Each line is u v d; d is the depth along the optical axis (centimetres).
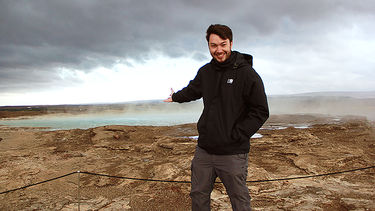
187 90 226
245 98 185
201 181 200
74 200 392
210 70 201
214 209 341
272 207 340
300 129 1172
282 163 600
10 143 962
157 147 816
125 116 2434
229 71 188
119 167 604
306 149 696
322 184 432
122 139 1012
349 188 405
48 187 468
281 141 828
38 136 1065
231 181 189
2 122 1980
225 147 185
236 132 182
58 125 1705
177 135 1103
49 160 684
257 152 718
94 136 1043
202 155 199
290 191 400
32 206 367
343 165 555
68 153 771
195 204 204
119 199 391
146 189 440
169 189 429
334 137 935
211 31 184
